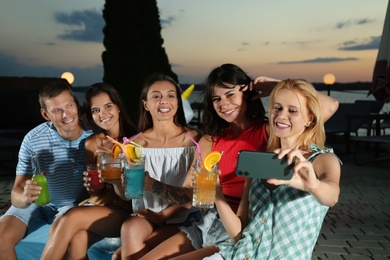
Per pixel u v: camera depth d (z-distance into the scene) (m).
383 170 7.81
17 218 3.32
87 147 3.55
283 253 2.18
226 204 2.50
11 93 11.02
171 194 3.03
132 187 2.75
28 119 10.93
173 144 3.30
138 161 2.74
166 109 3.22
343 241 4.26
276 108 2.37
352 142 11.45
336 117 10.86
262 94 2.94
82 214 3.05
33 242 3.72
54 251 2.95
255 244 2.28
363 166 8.22
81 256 3.06
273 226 2.24
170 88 3.23
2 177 7.48
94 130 3.68
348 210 5.35
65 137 3.56
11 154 10.07
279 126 2.34
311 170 1.84
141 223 2.98
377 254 3.91
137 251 2.89
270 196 2.28
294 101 2.30
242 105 2.93
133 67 9.73
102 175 3.03
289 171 1.88
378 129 8.97
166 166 3.23
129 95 9.76
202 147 3.10
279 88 2.37
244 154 1.90
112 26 9.80
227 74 2.87
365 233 4.49
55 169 3.61
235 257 2.28
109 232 3.22
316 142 2.38
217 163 2.49
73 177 3.65
